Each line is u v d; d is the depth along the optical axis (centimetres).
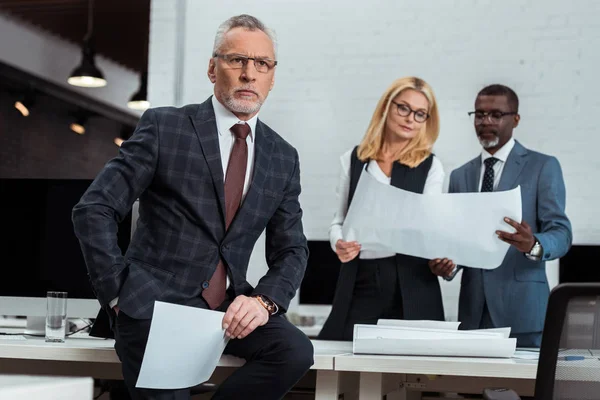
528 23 529
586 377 137
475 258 261
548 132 520
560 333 136
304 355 170
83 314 226
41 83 756
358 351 180
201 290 176
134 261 177
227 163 183
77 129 766
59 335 203
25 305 228
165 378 162
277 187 187
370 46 557
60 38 742
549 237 280
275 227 192
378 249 270
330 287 438
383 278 292
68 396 88
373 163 325
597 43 518
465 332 184
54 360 194
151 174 177
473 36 538
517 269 304
